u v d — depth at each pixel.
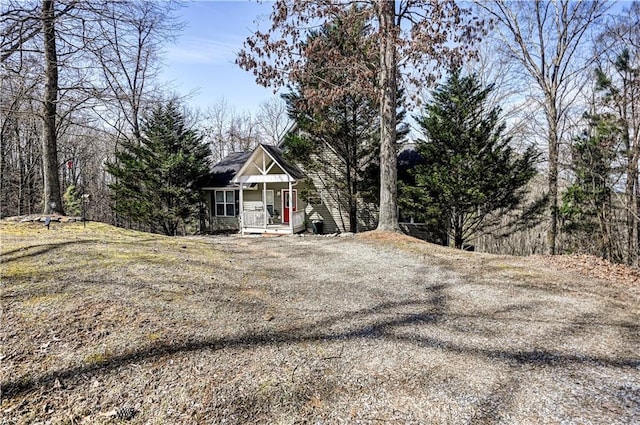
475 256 8.52
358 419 2.45
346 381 2.94
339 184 16.09
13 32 8.70
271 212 18.88
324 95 10.47
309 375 3.02
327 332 3.98
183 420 2.39
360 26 11.20
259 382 2.88
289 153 15.46
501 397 2.73
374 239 10.48
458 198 12.91
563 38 13.21
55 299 4.12
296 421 2.42
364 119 14.87
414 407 2.59
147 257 6.68
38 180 22.94
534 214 14.95
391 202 11.22
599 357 3.43
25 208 22.14
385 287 5.94
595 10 12.41
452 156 13.16
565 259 8.09
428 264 7.62
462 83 13.66
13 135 20.44
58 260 5.75
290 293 5.51
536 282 6.24
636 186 9.62
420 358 3.38
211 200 20.22
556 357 3.43
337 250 9.40
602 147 10.02
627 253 9.91
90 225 10.16
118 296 4.45
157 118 18.45
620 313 4.72
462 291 5.70
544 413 2.52
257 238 12.73
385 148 11.09
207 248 9.03
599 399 2.71
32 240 7.13
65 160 24.06
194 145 19.41
